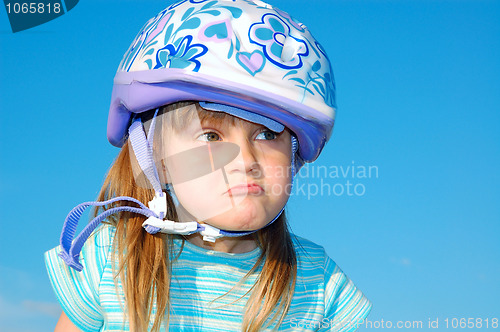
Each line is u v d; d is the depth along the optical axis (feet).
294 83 3.31
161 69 3.30
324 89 3.48
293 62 3.39
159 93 3.36
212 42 3.29
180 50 3.33
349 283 4.52
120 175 4.06
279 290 4.00
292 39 3.52
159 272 3.82
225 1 3.54
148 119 3.67
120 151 4.16
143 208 3.74
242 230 3.48
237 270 3.96
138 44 3.65
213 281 3.89
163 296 3.75
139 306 3.73
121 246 3.87
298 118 3.38
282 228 4.16
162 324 3.74
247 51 3.31
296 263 4.23
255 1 3.72
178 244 3.94
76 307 3.90
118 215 4.03
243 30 3.37
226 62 3.22
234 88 3.17
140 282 3.78
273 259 4.04
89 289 3.87
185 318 3.78
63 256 3.57
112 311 3.79
